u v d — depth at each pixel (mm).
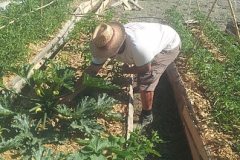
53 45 3705
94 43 2264
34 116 2357
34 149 1913
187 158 2660
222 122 2568
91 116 2383
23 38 3369
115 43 2254
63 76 2299
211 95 2900
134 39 2332
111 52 2262
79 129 2262
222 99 2627
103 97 2402
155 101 3307
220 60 3596
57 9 4480
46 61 3410
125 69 2557
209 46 3922
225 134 2490
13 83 2777
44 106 2385
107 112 2402
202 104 2828
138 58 2352
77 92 2463
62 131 2285
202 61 3264
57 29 4086
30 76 3010
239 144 2338
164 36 2566
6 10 3822
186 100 2848
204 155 2283
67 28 4297
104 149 2084
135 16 5559
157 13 5730
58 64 2602
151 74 2555
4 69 2859
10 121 2281
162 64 2604
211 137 2453
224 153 2305
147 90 2602
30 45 3525
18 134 2158
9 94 2344
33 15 3879
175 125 3012
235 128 2539
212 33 3994
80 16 4590
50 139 2178
